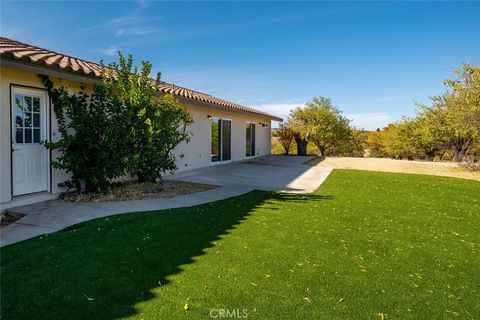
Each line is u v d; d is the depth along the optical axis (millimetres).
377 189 10578
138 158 8492
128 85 8797
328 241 5297
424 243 5430
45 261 4086
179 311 3104
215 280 3750
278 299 3402
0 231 5293
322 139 30203
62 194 7930
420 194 9930
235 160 18938
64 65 7293
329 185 11180
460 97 17422
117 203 7418
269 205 7742
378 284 3854
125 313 3039
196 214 6590
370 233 5836
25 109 7199
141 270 3936
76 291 3395
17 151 6969
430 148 26719
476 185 11773
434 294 3678
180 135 10484
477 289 3840
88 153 7973
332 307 3299
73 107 7695
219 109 16391
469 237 5852
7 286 3461
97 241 4844
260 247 4863
